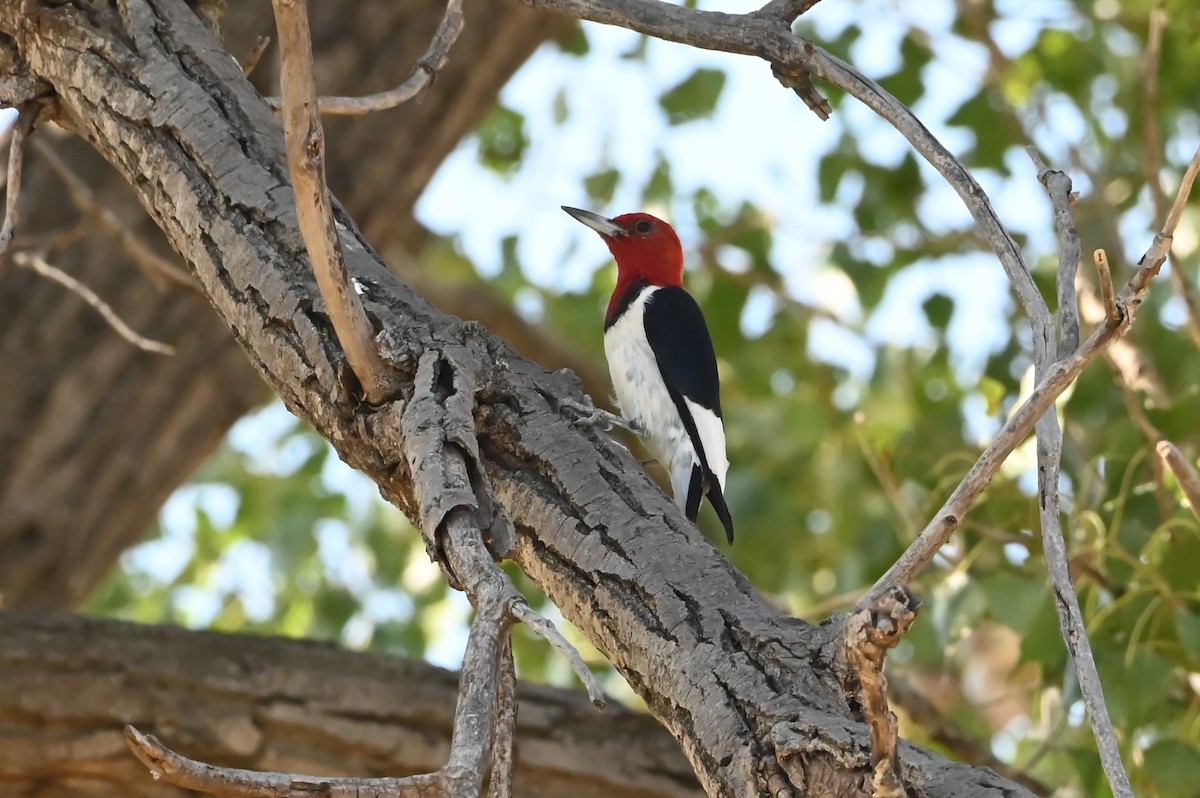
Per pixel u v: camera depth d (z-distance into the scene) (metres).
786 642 5.35
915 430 14.23
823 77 6.57
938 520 4.90
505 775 5.08
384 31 13.12
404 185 13.57
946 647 10.39
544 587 6.13
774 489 16.75
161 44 7.45
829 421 16.72
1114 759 4.48
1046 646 9.98
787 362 17.75
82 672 9.49
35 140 11.63
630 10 6.82
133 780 9.41
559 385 6.59
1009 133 15.98
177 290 12.48
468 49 13.36
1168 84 15.91
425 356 6.24
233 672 9.71
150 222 12.78
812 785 4.85
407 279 17.09
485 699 4.41
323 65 12.87
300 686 9.77
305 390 6.52
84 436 12.62
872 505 15.81
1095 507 10.19
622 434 11.78
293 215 6.82
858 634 4.02
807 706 5.11
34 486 12.48
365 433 6.32
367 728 9.73
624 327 11.68
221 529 19.48
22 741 9.28
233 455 19.75
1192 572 9.39
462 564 5.06
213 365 12.98
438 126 13.48
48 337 12.52
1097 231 14.86
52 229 12.50
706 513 16.66
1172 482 9.79
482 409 6.38
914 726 12.35
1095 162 16.44
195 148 7.09
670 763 10.02
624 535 5.93
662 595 5.67
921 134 6.04
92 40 7.46
